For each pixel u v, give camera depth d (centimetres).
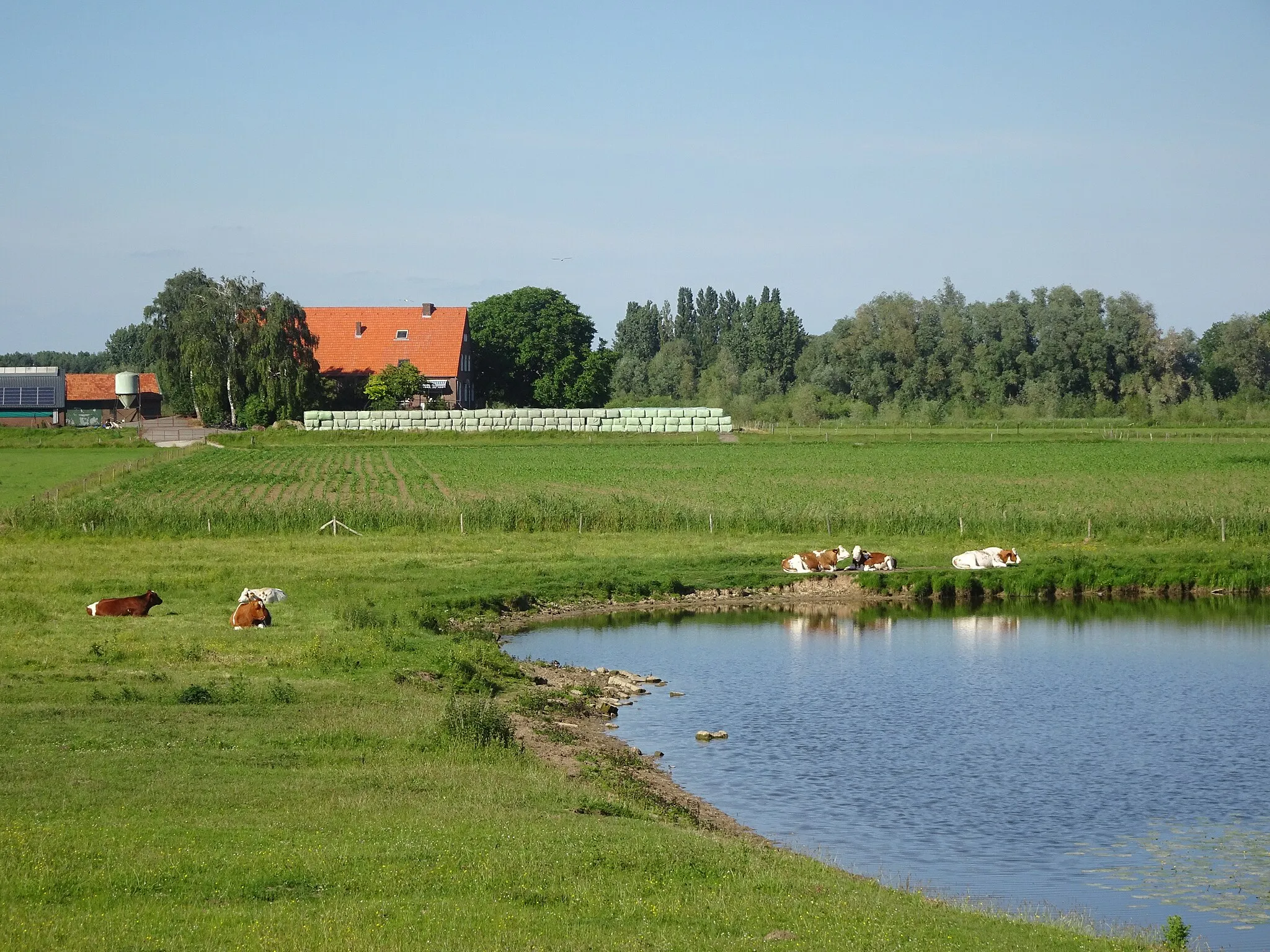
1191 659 3959
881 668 3834
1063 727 3109
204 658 3278
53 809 1869
